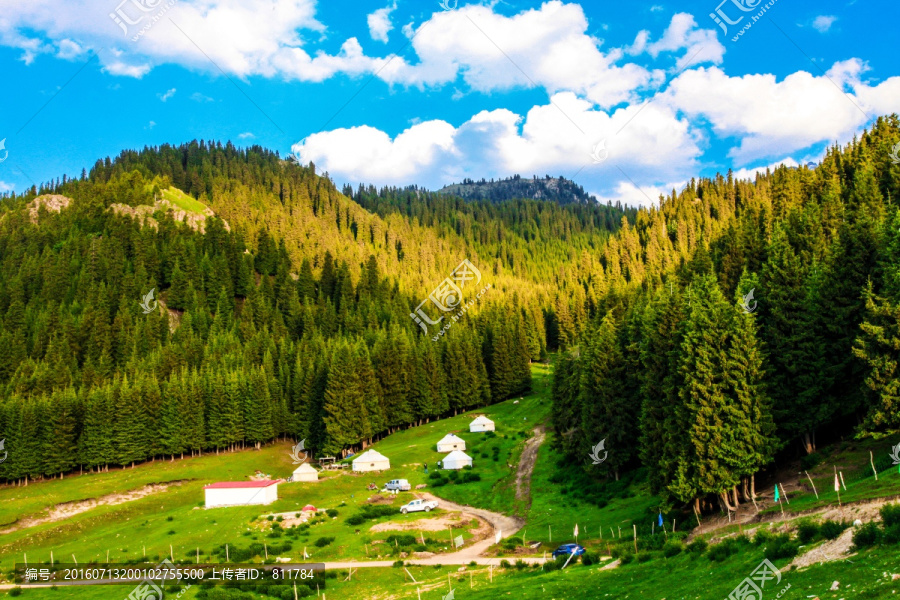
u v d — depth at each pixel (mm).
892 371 43688
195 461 120438
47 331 151125
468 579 48031
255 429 128625
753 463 48469
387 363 138875
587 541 56219
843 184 128000
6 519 88938
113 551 69062
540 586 41438
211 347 153875
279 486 93125
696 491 49906
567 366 99000
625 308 110938
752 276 69000
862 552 27719
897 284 47469
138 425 117938
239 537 69250
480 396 148375
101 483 106625
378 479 98562
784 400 54125
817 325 54844
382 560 57844
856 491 37000
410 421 137625
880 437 43094
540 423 124250
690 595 31484
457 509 79750
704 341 52844
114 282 186875
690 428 51719
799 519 36188
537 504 75812
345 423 118750
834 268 58188
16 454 107750
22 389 125438
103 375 136750
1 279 188500
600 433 75500
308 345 156000
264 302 192250
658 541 47000
